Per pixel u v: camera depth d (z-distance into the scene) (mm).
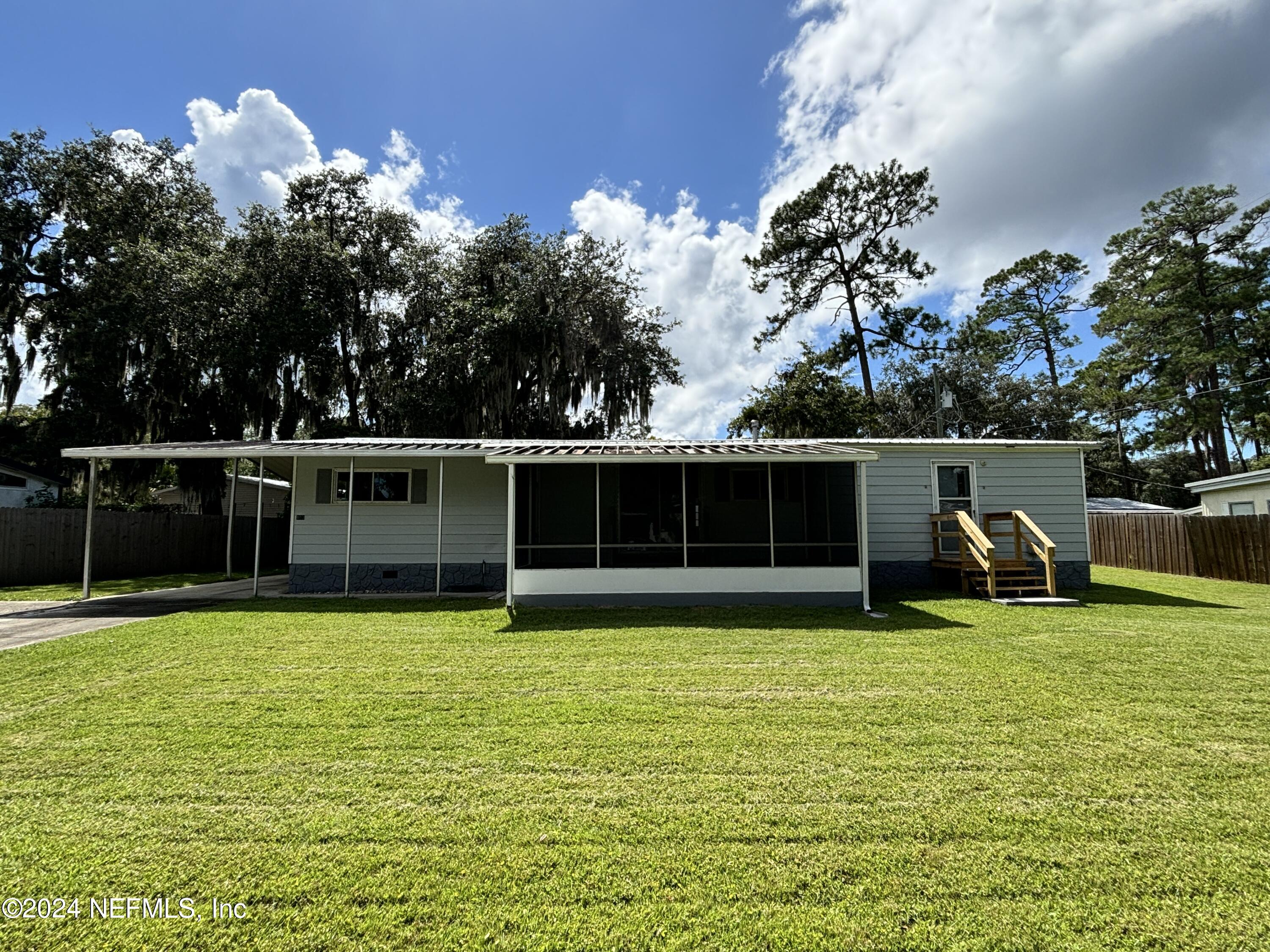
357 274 20406
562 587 8930
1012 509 11039
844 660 5816
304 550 10828
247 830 2805
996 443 10945
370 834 2770
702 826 2838
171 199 21266
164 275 17375
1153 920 2195
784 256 28031
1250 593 10352
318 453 9312
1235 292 23859
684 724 4168
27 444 17422
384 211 21953
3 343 19016
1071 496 11023
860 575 8906
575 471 10898
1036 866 2527
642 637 6855
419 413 19016
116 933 2137
